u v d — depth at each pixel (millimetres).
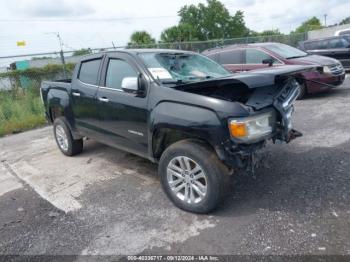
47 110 6035
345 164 4371
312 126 6266
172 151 3508
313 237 2951
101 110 4523
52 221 3584
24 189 4492
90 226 3434
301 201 3561
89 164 5242
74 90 5074
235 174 4336
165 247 3006
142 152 4078
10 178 4965
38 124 8938
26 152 6301
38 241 3230
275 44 9656
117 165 5109
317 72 8453
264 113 3402
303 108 7832
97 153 5746
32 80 12797
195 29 48531
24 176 4992
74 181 4625
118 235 3240
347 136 5457
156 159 3961
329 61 8789
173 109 3469
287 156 4820
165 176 3658
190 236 3131
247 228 3166
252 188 3945
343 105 7699
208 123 3170
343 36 12445
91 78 4828
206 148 3346
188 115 3318
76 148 5621
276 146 5242
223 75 4633
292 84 4074
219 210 3523
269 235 3033
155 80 3797
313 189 3791
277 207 3484
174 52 4648
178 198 3607
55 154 5965
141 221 3457
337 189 3740
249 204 3592
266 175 4254
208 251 2900
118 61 4383
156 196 3994
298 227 3111
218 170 3262
